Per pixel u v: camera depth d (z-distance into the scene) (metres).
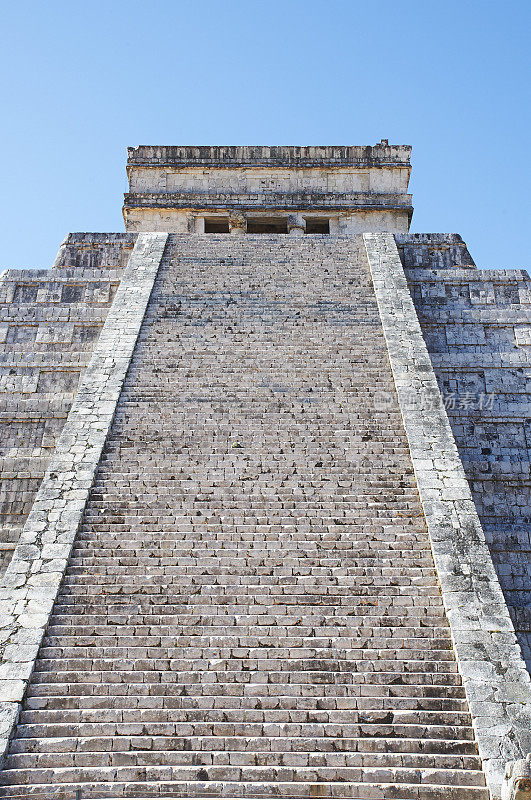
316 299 20.12
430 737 9.53
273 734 9.53
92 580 11.72
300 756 9.23
